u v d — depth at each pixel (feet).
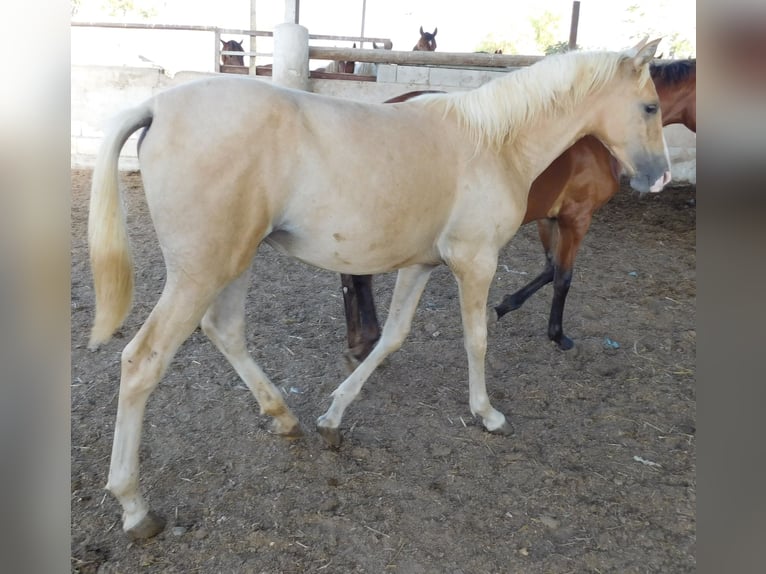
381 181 6.52
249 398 9.19
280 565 6.19
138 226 16.81
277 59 20.38
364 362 8.20
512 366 10.66
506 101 7.55
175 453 7.88
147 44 48.16
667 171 8.46
